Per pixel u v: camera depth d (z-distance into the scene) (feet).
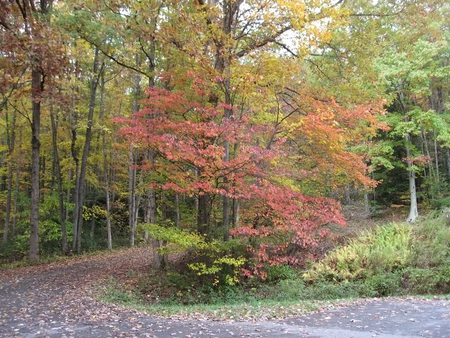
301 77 41.29
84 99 76.59
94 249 83.30
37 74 50.72
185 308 29.91
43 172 97.71
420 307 25.13
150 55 46.96
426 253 39.24
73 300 31.71
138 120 34.94
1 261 73.36
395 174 90.74
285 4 28.86
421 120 68.90
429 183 81.76
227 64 35.50
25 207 87.25
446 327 19.33
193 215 49.44
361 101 39.09
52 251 77.00
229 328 21.22
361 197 95.55
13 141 81.41
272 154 32.04
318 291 35.40
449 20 59.67
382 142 73.46
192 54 34.53
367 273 37.37
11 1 45.21
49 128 86.53
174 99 34.24
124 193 90.79
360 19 40.63
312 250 47.67
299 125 34.01
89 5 37.42
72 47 54.90
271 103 37.09
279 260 37.09
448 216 51.01
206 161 32.24
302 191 43.34
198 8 33.91
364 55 39.93
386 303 27.63
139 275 45.60
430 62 68.18
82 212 82.64
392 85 69.26
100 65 72.84
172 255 59.41
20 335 20.26
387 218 81.87
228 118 33.73
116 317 25.00
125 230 106.73
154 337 19.40
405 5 40.16
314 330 20.11
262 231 36.14
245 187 34.06
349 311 25.13
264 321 23.13
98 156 82.17
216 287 39.32
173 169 35.86
